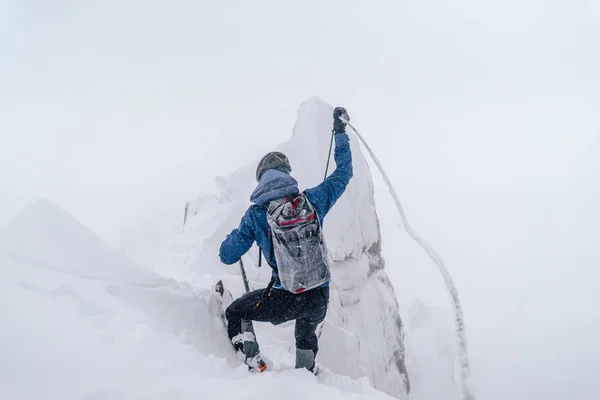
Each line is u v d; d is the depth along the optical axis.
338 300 8.65
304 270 3.26
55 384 2.25
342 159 3.71
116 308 3.30
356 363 6.80
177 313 3.93
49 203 4.07
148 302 3.82
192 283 5.54
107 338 2.75
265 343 4.91
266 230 3.34
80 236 4.05
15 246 3.62
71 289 3.23
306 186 9.16
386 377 9.08
